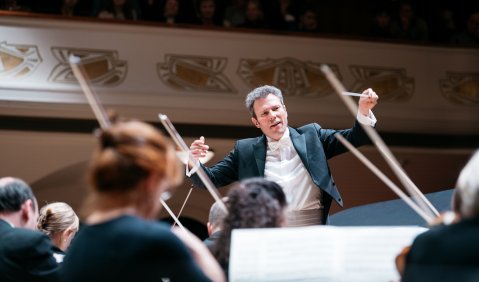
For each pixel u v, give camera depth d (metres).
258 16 11.02
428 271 1.95
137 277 1.96
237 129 10.75
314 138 3.97
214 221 2.90
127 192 2.04
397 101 11.16
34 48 9.91
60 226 4.09
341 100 10.85
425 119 11.23
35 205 3.26
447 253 1.92
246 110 10.52
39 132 10.12
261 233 2.22
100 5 10.45
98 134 2.12
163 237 2.00
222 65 10.57
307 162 3.87
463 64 11.53
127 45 10.27
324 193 3.87
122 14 10.47
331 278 2.18
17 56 9.85
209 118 10.49
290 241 2.21
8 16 9.89
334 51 11.03
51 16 10.02
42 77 9.84
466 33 11.81
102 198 2.08
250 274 2.18
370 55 11.17
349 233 2.23
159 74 10.30
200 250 2.15
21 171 10.21
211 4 10.84
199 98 10.34
